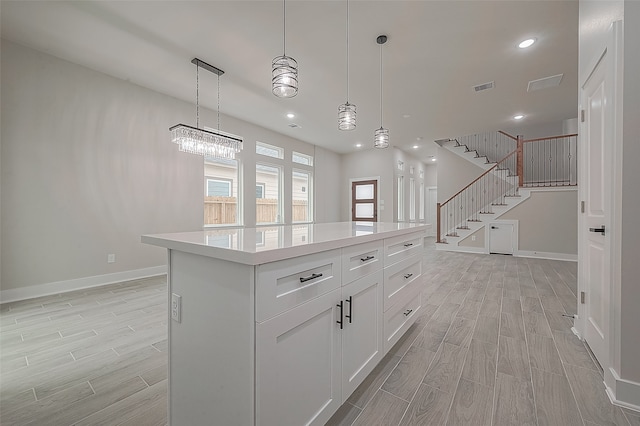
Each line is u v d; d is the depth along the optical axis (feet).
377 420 4.43
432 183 36.58
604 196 5.60
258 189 20.58
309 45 10.05
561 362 6.09
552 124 23.72
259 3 8.05
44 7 8.29
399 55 10.67
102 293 11.25
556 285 12.45
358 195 28.04
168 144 14.66
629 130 4.74
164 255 14.64
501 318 8.64
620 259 4.83
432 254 21.40
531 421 4.38
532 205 20.06
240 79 12.78
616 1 5.09
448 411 4.62
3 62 9.96
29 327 8.04
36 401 4.92
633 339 4.69
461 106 15.99
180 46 10.23
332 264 4.25
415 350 6.66
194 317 3.70
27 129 10.49
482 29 9.16
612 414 4.52
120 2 8.07
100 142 12.32
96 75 12.14
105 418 4.53
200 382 3.63
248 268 3.02
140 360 6.31
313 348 3.89
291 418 3.51
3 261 10.09
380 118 18.06
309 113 17.24
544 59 10.98
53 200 11.12
